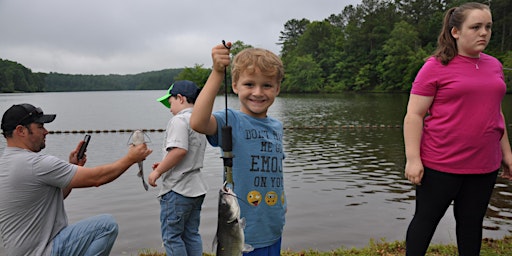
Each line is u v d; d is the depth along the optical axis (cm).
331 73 8144
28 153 322
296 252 461
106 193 857
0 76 14038
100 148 1656
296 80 7844
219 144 255
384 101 4603
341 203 763
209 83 230
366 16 8188
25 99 8344
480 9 284
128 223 665
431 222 311
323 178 977
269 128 269
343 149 1458
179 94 418
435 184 304
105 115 3741
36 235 319
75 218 708
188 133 371
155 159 1294
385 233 600
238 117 260
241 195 254
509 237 457
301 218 674
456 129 291
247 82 256
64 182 325
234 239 226
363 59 7738
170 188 369
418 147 308
